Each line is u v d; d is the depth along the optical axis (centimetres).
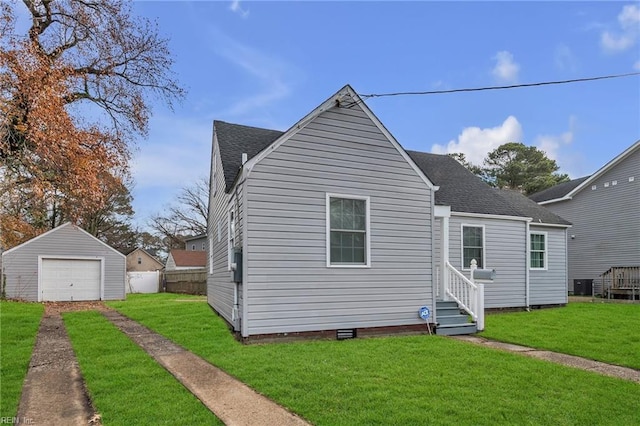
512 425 396
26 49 985
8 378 555
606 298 1888
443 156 1691
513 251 1402
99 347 748
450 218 1286
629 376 573
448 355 680
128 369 594
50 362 646
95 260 2080
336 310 855
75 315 1270
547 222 1536
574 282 2139
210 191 1591
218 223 1245
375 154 924
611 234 2025
